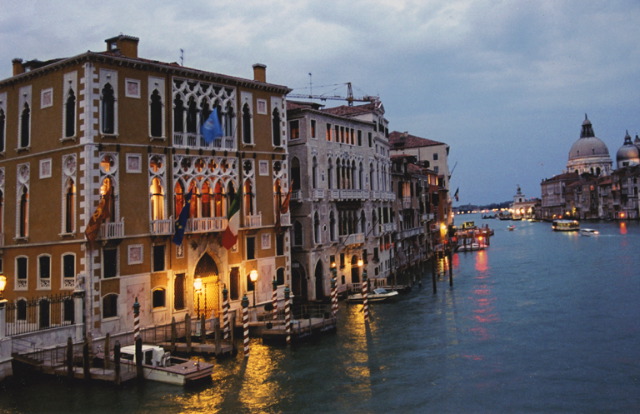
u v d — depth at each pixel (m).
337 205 44.47
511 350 27.78
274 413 20.39
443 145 90.31
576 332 30.75
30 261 28.30
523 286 48.28
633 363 24.88
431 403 21.12
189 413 20.19
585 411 19.97
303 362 26.33
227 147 33.03
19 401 21.02
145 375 23.14
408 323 34.69
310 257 40.66
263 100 35.69
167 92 29.89
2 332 22.09
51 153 27.75
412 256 64.94
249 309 32.81
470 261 72.69
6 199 29.84
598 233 115.56
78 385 22.59
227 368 25.28
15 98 29.66
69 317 26.64
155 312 28.47
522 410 20.25
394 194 55.50
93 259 25.97
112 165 27.23
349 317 36.75
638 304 37.53
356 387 23.02
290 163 41.56
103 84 27.03
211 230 30.78
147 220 28.50
